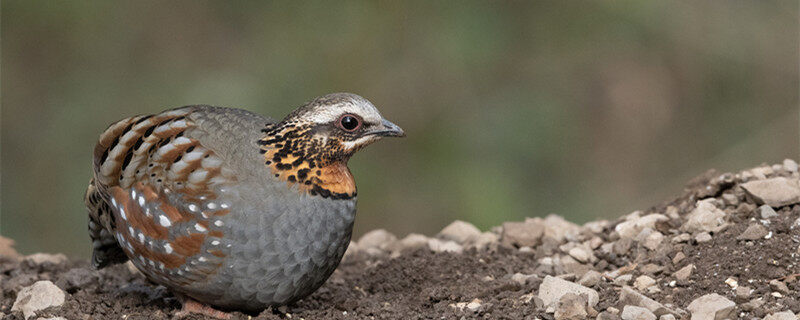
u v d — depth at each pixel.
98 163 7.44
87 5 14.88
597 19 15.30
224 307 7.45
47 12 14.77
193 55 15.08
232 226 6.95
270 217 7.00
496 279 8.32
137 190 7.07
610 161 15.35
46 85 14.98
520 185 14.62
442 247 9.51
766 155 14.91
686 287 7.36
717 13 15.53
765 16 15.58
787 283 7.05
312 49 14.68
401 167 14.66
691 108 15.59
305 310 7.75
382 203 14.46
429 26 14.70
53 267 9.20
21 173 14.75
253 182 7.00
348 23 14.69
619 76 15.37
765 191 8.09
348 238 7.45
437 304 7.66
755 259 7.39
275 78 14.52
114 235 7.51
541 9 15.31
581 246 8.91
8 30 14.83
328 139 7.13
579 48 15.35
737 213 8.20
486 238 9.65
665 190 15.12
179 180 6.96
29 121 14.88
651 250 8.22
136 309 7.73
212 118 7.27
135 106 14.80
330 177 7.21
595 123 15.41
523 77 15.20
